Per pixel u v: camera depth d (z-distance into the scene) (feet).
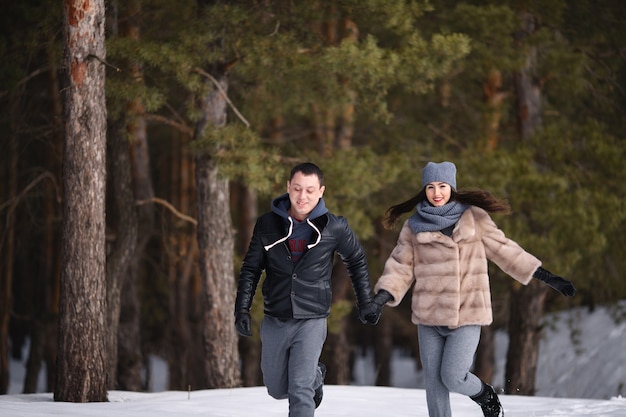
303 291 34.71
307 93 98.78
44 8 85.81
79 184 58.08
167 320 164.55
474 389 37.52
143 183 113.09
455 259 36.91
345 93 95.40
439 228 37.22
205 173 84.53
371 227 102.17
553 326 140.77
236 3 86.89
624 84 116.47
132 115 89.45
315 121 122.11
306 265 34.78
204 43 81.41
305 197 34.63
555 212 99.04
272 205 35.29
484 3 109.91
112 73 81.76
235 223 164.04
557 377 134.21
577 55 109.70
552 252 99.14
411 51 87.10
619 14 112.37
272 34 84.07
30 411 48.47
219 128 82.43
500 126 127.24
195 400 56.49
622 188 104.58
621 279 121.08
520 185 100.68
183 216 98.73
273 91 100.42
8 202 113.39
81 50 58.08
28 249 155.53
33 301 156.56
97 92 58.54
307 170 34.71
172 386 155.94
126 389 110.73
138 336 114.11
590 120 110.42
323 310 35.01
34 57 94.84
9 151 117.29
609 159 103.81
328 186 98.63
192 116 83.87
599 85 117.60
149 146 180.96
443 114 130.31
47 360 127.95
